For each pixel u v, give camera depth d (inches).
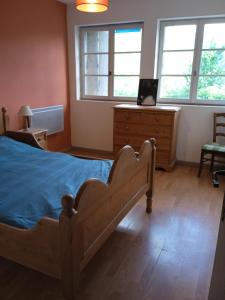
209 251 81.9
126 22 161.2
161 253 80.7
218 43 147.0
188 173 148.8
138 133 151.3
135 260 77.3
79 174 86.2
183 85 160.2
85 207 55.5
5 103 132.5
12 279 69.1
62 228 49.8
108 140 183.5
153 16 150.6
